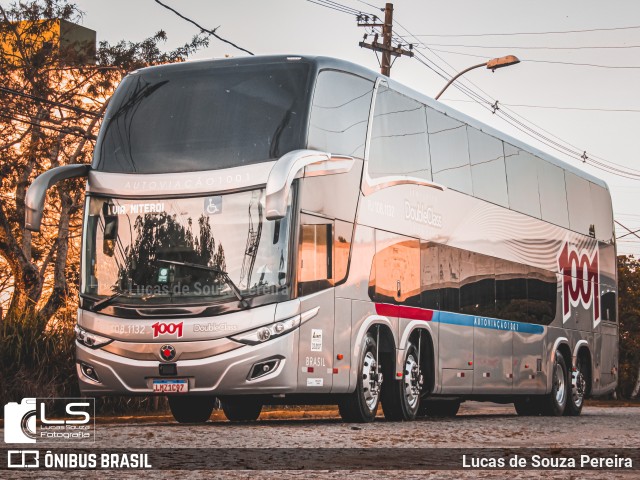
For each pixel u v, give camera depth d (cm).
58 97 3244
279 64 1484
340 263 1505
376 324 1602
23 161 3175
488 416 2325
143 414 1994
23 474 855
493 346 2009
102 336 1449
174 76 1513
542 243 2280
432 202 1794
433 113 1831
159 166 1469
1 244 3059
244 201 1425
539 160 2309
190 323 1411
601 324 2603
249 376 1395
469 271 1922
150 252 1448
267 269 1407
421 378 1733
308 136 1440
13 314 1952
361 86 1588
